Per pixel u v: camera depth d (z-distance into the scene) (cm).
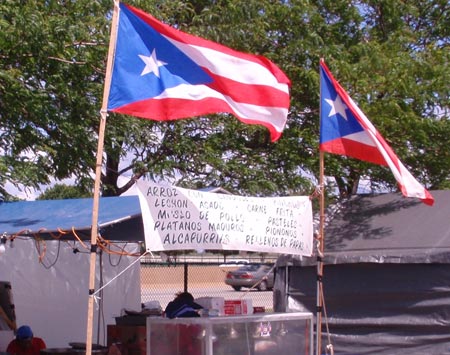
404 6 1493
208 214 737
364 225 1057
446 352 934
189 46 735
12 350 905
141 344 888
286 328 848
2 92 1099
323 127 843
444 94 1298
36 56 1112
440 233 978
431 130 1293
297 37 1374
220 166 1280
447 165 1367
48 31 1086
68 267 1207
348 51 1388
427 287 950
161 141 1302
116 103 688
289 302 1035
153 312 1012
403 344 960
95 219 645
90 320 639
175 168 1318
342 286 1006
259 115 778
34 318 1151
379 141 830
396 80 1263
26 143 1160
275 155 1366
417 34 1493
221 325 779
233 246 754
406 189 834
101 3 1162
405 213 1064
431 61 1323
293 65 1338
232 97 758
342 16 1459
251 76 773
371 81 1276
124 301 1273
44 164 1192
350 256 986
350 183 1410
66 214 820
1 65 1116
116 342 907
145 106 704
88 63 1138
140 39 709
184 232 716
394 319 970
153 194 699
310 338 873
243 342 798
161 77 718
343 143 852
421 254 944
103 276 1234
